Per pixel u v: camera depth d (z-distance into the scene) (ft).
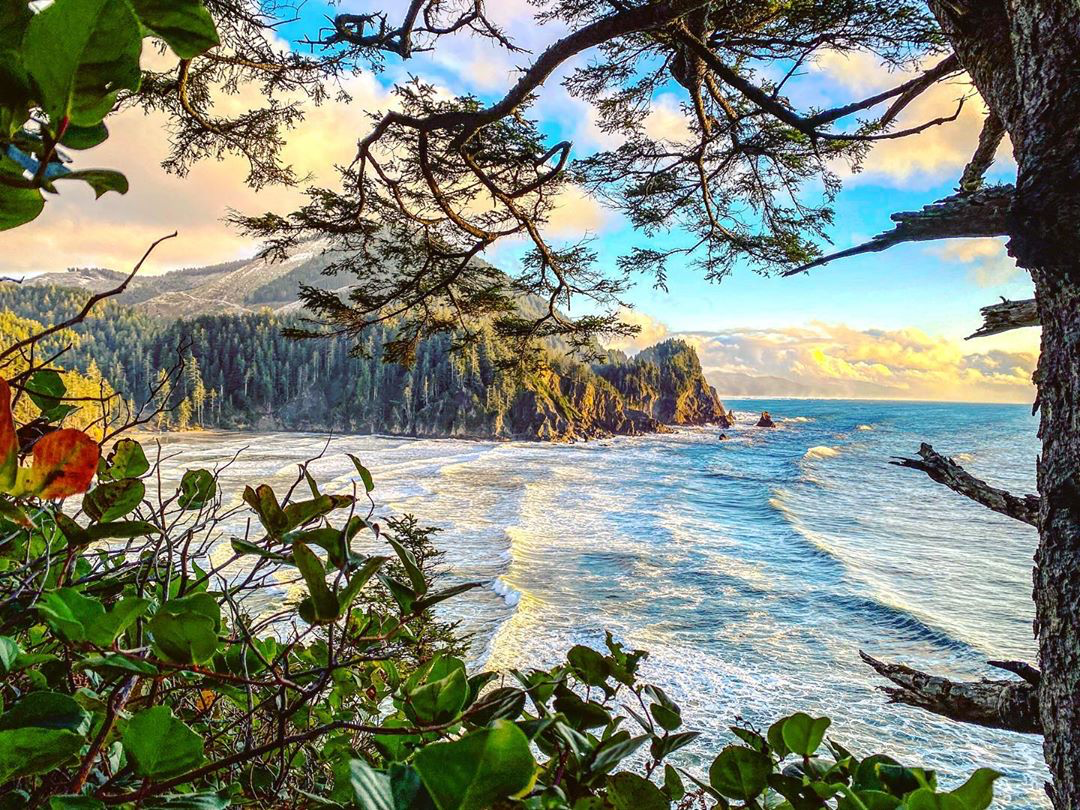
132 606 1.63
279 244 17.94
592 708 2.70
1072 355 4.58
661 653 66.23
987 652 67.92
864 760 2.81
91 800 1.60
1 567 2.80
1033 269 4.87
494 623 72.79
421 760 1.16
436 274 18.93
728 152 15.42
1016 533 127.75
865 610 79.92
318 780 3.44
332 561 2.11
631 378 442.91
